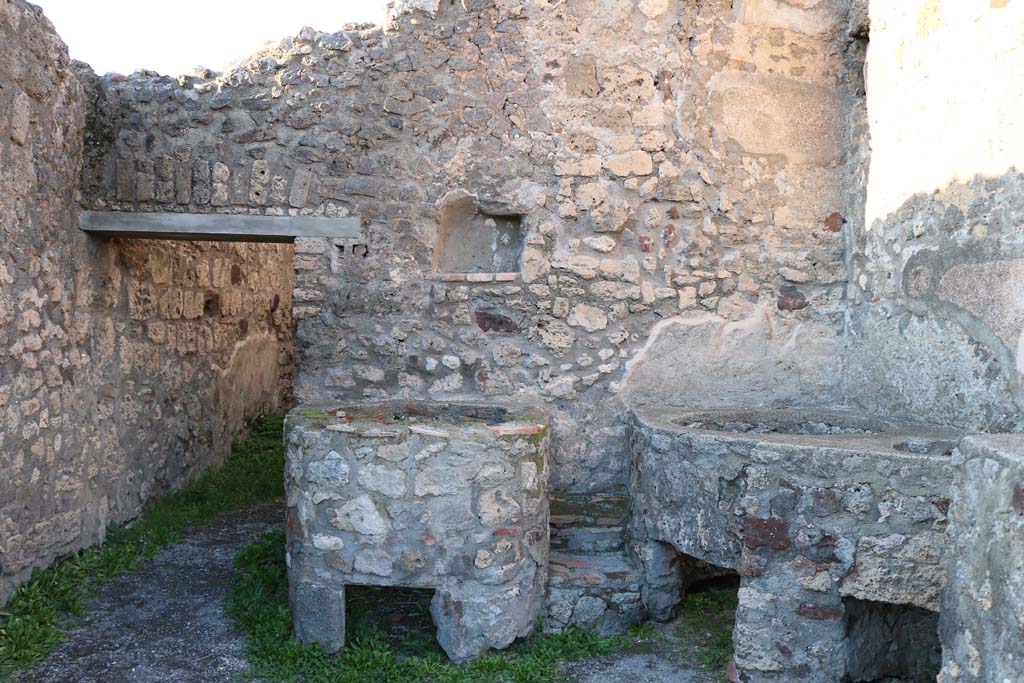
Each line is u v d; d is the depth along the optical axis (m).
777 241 4.43
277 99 4.29
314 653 3.19
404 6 4.30
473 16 4.33
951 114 3.48
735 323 4.41
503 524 3.22
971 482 2.20
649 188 4.36
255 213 4.30
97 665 3.12
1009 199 3.10
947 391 3.54
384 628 3.45
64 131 3.96
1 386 3.37
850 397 4.38
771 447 3.02
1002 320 3.15
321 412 3.54
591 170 4.34
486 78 4.34
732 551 3.12
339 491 3.20
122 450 4.58
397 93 4.31
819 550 2.96
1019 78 3.03
